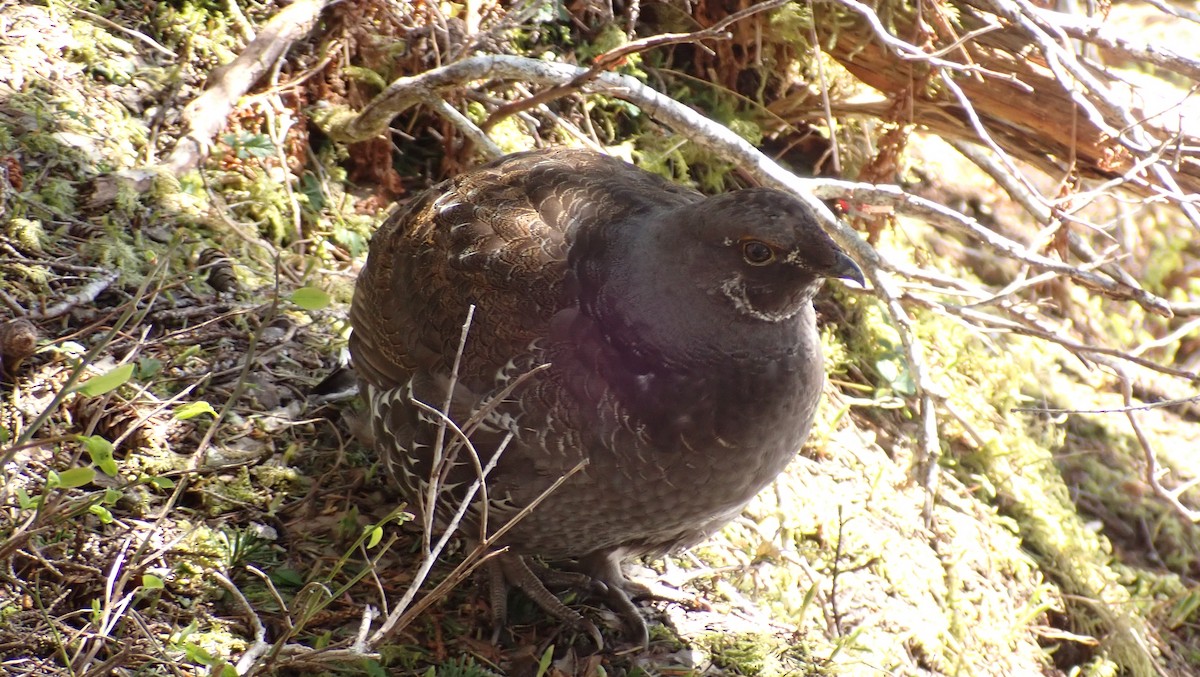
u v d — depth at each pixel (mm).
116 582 3646
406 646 3859
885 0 5824
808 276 3584
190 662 3486
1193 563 6555
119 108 5227
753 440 3725
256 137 5266
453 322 3850
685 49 6359
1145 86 5863
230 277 4832
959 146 6121
